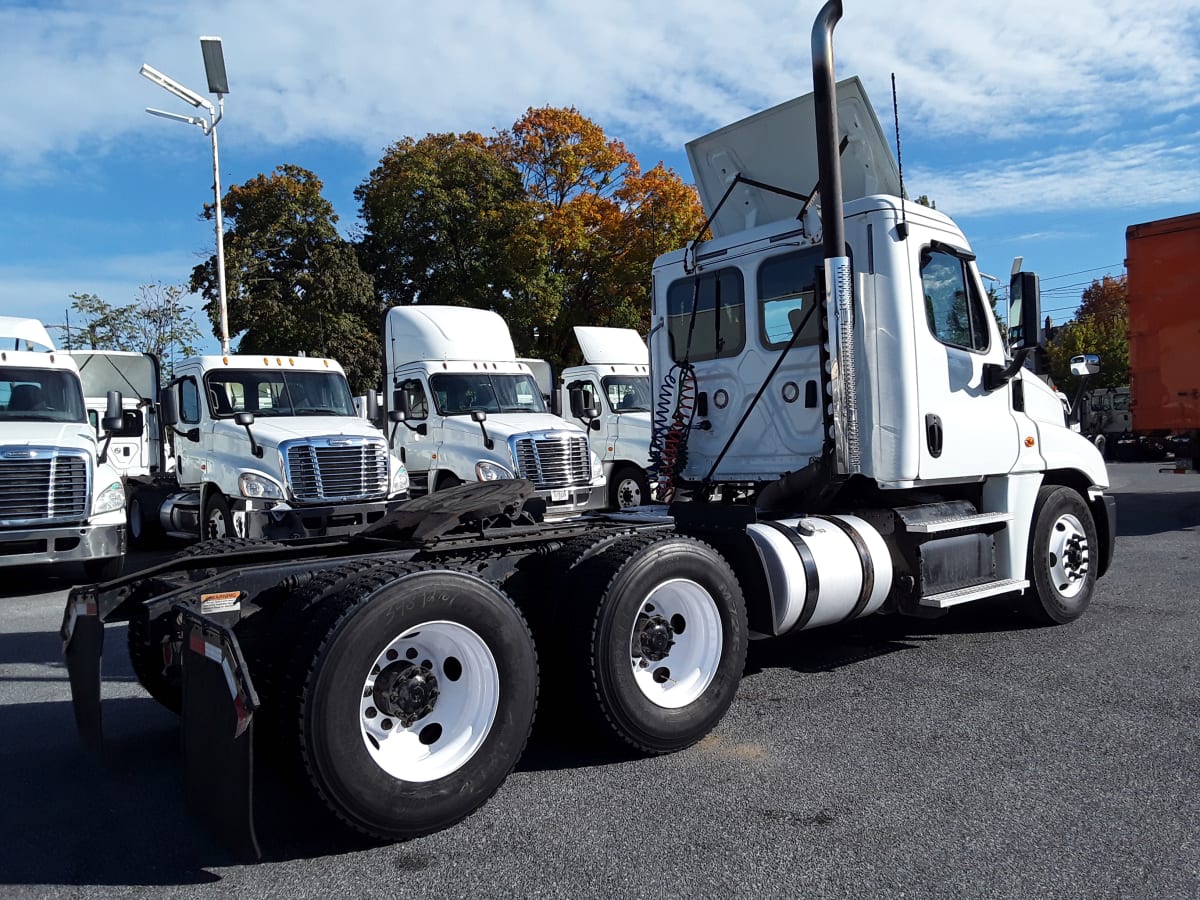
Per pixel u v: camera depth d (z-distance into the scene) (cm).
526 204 3181
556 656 438
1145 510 1487
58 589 1073
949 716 487
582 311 3281
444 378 1362
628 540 454
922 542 582
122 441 1585
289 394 1268
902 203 580
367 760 346
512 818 378
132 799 416
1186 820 354
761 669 594
